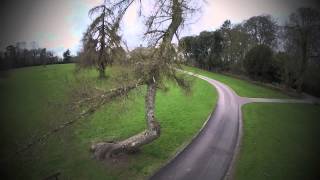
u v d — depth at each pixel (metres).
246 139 21.72
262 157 18.31
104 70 24.89
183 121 25.59
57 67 48.81
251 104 35.03
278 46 49.22
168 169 16.17
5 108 24.56
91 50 26.34
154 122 17.12
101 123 22.91
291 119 29.22
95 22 24.05
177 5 14.95
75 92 15.36
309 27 37.88
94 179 14.72
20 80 34.94
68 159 16.67
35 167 15.38
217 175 15.67
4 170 14.50
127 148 17.28
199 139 21.17
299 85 42.84
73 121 14.87
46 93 28.56
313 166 17.27
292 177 15.64
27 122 21.14
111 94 15.41
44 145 15.76
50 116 15.11
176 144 19.92
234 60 66.38
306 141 22.20
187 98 34.78
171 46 15.05
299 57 41.16
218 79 55.31
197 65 70.88
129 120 24.25
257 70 53.78
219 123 25.67
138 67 14.93
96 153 17.05
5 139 18.38
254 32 58.94
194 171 16.06
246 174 15.77
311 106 35.72
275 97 40.75
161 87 17.47
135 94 17.17
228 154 18.61
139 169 15.91
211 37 66.69
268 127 25.53
